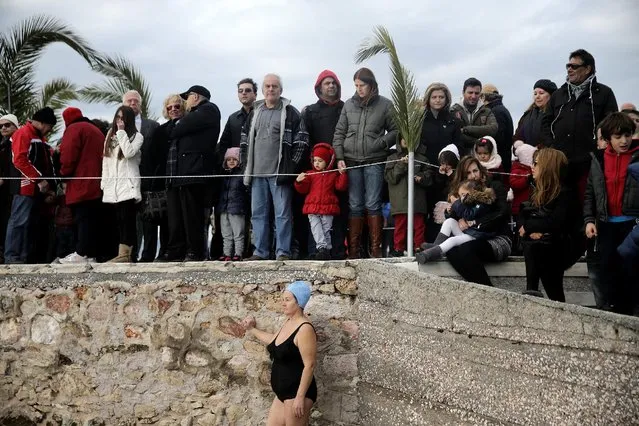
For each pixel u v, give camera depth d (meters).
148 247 10.88
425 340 7.68
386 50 9.17
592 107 8.79
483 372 7.17
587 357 6.44
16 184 10.24
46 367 9.40
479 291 7.21
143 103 14.59
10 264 9.75
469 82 10.57
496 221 8.44
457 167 8.72
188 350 8.92
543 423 6.71
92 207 10.17
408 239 8.91
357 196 9.73
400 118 8.96
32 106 14.07
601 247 7.94
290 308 8.12
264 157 9.70
